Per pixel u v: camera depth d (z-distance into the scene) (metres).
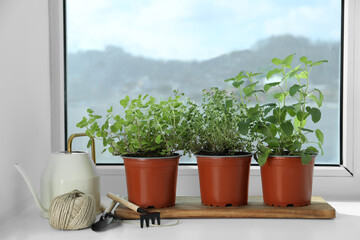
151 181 1.17
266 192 1.21
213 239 0.97
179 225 1.10
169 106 1.23
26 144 1.28
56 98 1.49
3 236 1.02
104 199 1.42
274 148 1.20
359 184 1.46
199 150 1.26
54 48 1.48
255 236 0.99
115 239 0.98
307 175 1.19
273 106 1.16
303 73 1.23
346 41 1.45
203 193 1.22
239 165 1.19
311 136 1.51
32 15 1.34
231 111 1.23
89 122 1.20
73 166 1.16
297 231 1.03
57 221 1.05
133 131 1.18
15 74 1.20
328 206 1.19
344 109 1.47
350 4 1.43
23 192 1.27
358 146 1.45
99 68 1.51
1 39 1.12
